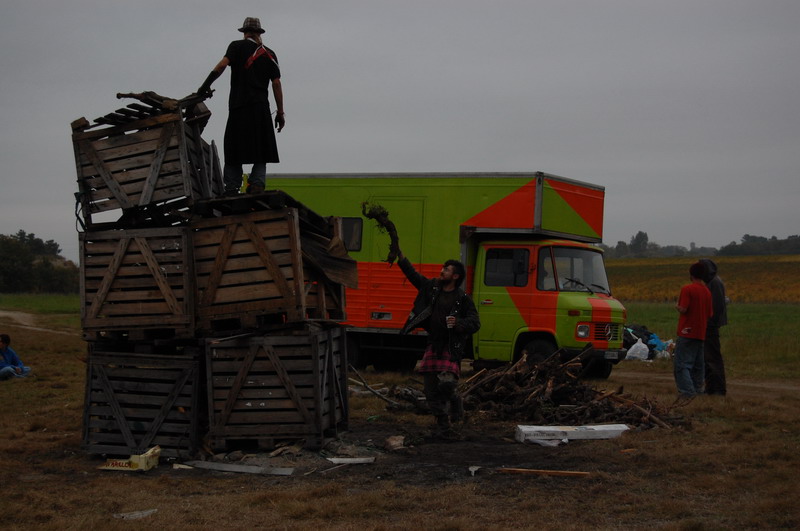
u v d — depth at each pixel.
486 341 14.23
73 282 94.81
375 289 14.73
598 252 14.77
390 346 15.01
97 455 7.80
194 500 6.20
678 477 6.73
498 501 6.04
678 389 11.60
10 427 9.22
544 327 13.85
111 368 7.87
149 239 7.86
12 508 5.81
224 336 7.88
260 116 8.52
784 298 64.81
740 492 6.24
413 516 5.66
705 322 11.49
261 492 6.34
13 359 14.23
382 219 8.31
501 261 14.28
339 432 8.70
